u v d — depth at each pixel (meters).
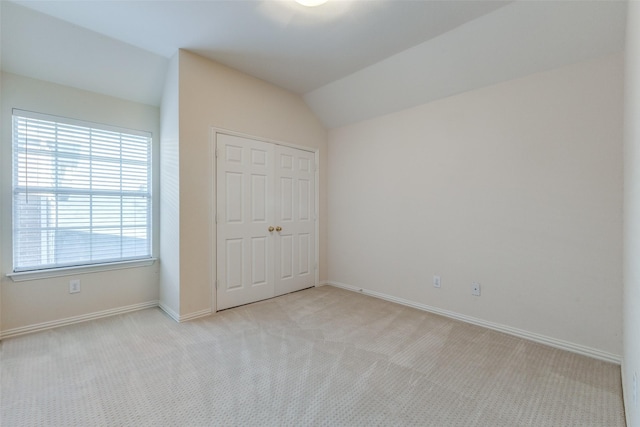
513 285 2.55
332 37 2.56
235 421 1.49
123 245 3.06
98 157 2.90
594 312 2.17
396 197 3.42
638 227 1.21
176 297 2.85
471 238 2.81
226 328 2.65
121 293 3.02
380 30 2.45
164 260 3.10
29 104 2.54
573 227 2.26
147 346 2.29
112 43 2.62
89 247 2.87
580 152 2.22
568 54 2.21
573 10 2.00
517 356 2.18
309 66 3.08
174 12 2.24
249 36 2.56
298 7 2.18
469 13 2.22
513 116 2.54
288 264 3.76
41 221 2.62
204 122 2.95
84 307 2.81
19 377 1.86
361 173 3.80
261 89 3.42
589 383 1.83
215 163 3.04
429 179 3.12
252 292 3.37
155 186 3.25
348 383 1.83
